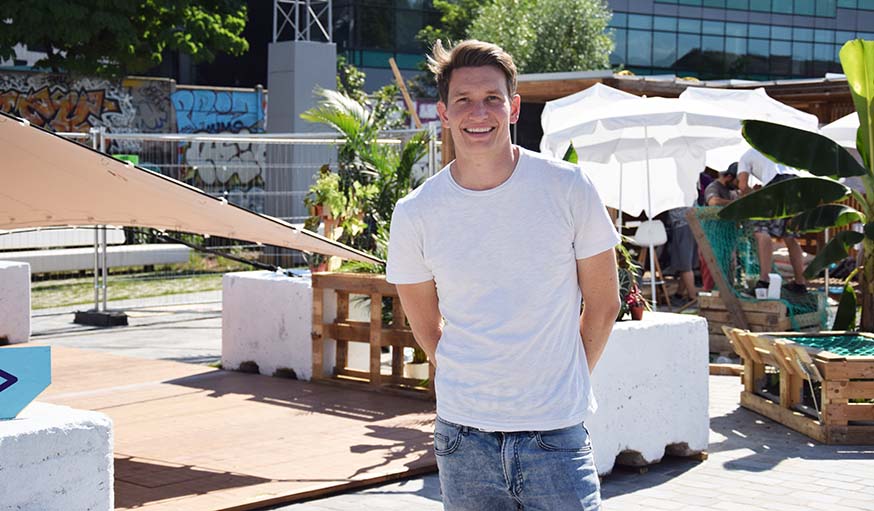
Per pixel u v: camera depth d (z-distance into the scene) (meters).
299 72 24.16
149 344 11.53
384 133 10.82
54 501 3.53
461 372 2.97
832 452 6.57
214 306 15.38
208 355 10.66
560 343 2.95
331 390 8.50
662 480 5.93
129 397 8.30
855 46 8.16
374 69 42.66
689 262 13.83
